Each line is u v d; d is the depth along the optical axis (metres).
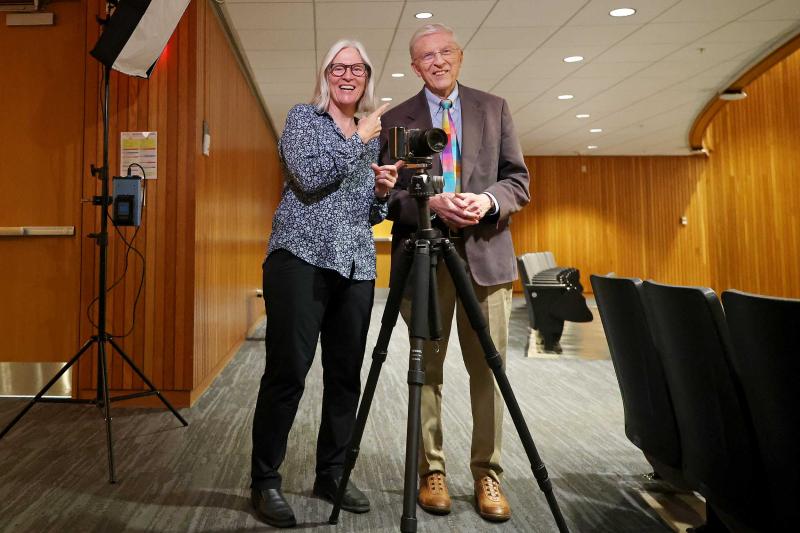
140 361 2.91
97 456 2.17
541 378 3.53
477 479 1.74
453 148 1.76
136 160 2.96
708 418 1.21
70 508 1.71
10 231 2.96
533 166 10.75
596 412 2.80
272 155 7.57
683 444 1.39
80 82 3.02
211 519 1.65
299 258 1.60
